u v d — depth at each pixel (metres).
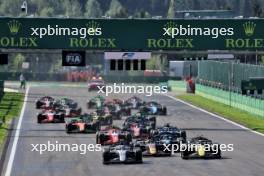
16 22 157.00
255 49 159.88
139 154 113.44
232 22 159.50
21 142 144.12
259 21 159.62
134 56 160.50
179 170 104.75
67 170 106.25
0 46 157.38
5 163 114.62
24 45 157.75
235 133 164.25
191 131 168.25
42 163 114.50
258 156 121.56
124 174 101.56
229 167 107.75
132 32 159.00
